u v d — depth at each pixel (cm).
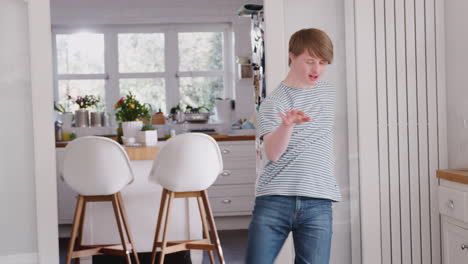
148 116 470
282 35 299
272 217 208
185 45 709
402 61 304
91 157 356
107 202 412
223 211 578
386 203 304
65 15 670
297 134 208
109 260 441
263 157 220
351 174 303
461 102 289
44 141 287
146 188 416
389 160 304
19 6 287
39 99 286
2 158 288
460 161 293
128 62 705
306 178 205
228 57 711
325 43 210
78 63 699
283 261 296
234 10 682
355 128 303
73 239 367
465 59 284
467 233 260
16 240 289
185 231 418
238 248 475
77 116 663
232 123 695
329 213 211
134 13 678
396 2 303
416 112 305
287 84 216
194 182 362
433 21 304
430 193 306
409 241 305
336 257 304
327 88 218
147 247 416
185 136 353
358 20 301
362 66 301
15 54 287
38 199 287
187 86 711
